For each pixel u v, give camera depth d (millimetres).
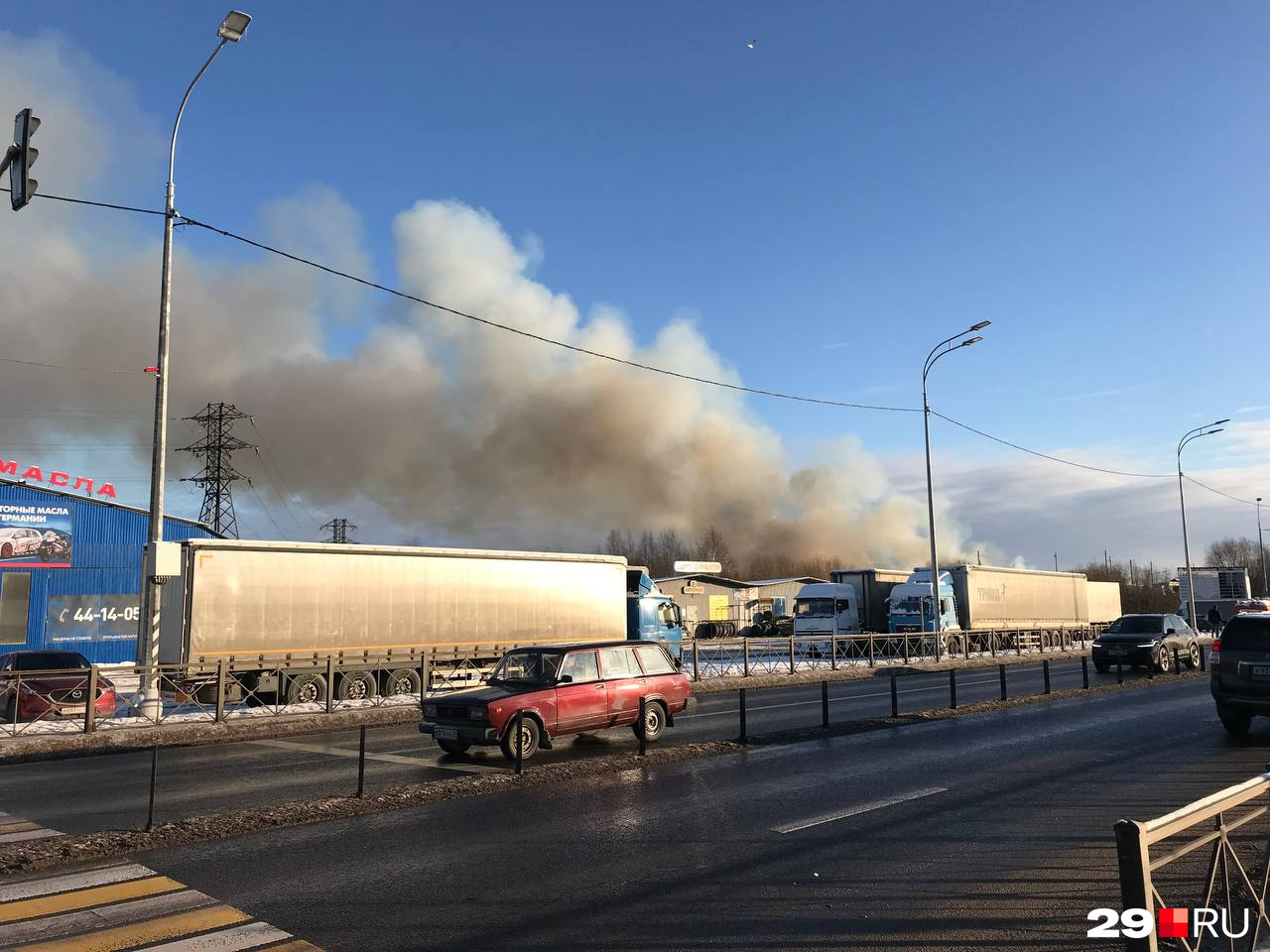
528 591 24812
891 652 34062
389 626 21922
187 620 19109
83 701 17375
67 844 7660
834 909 5984
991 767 11531
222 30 17359
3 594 31125
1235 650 14000
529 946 5379
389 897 6344
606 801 9664
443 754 13570
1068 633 47375
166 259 18609
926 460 36531
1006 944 5305
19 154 11438
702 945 5363
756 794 9961
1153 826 3754
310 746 14867
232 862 7309
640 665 14445
